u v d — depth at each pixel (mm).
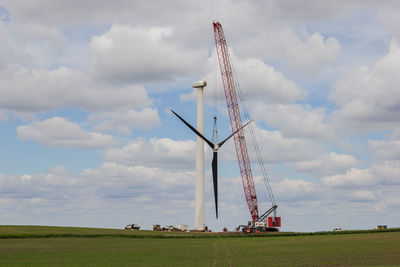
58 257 67500
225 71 179375
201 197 170625
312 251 74500
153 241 103500
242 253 73062
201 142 172500
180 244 94000
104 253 73625
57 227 147500
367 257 64875
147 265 58281
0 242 95625
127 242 99500
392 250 74438
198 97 174875
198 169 171875
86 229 146250
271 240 104500
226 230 167500
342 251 73688
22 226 143125
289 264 58281
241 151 175000
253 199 172250
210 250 79000
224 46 179875
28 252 74875
